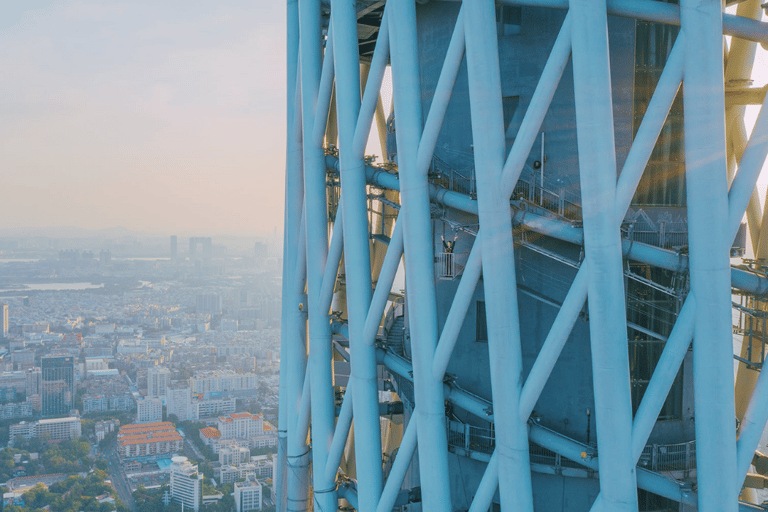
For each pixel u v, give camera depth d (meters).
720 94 14.34
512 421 16.81
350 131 20.56
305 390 25.78
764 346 17.86
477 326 20.52
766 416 15.28
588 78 14.70
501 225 16.50
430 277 18.38
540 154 18.95
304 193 24.80
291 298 26.77
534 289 19.22
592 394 18.56
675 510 18.73
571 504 18.73
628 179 14.88
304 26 23.25
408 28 18.08
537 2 17.03
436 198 19.89
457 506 20.92
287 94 26.59
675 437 18.56
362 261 20.78
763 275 16.81
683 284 17.00
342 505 29.95
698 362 14.88
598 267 14.92
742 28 15.86
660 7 15.84
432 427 18.62
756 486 20.06
